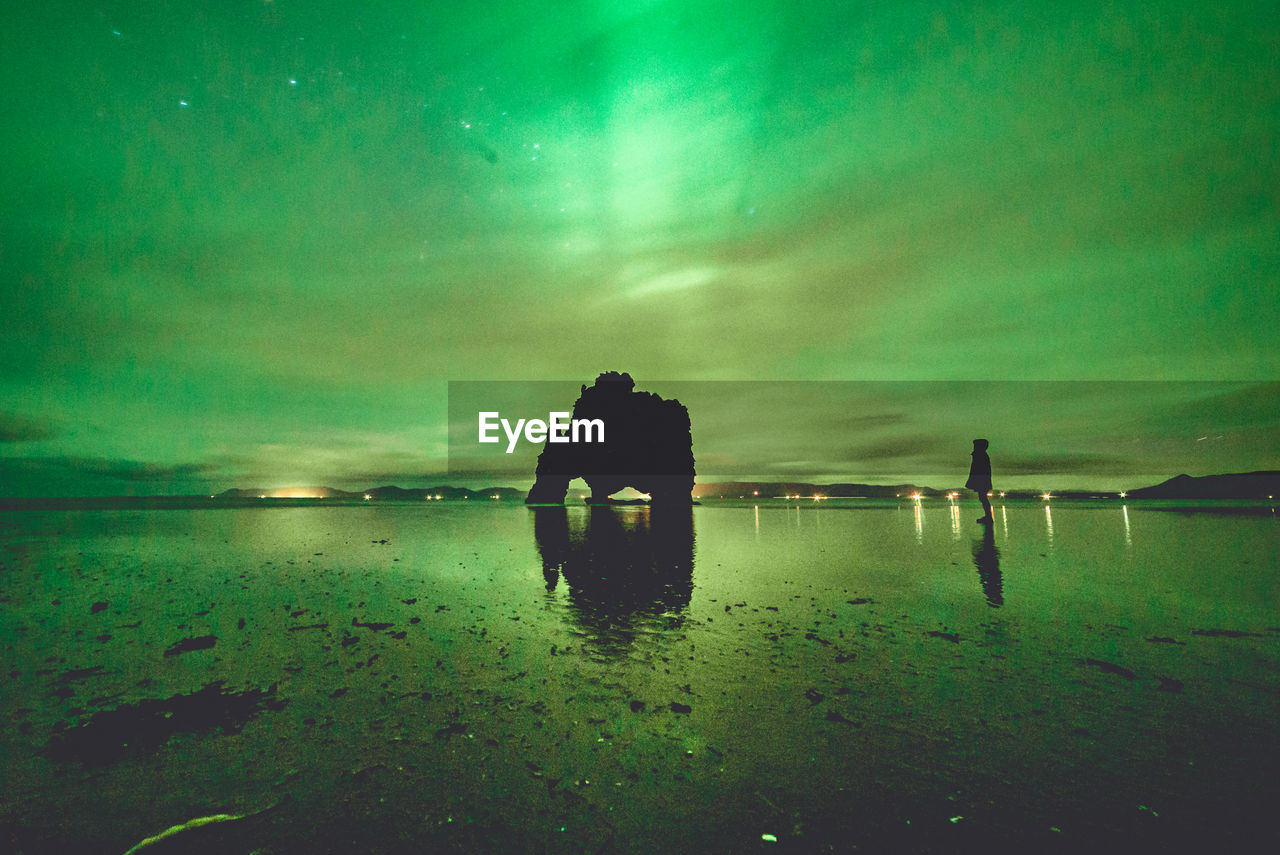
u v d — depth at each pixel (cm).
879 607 532
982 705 302
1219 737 260
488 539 1228
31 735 275
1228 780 224
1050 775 231
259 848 191
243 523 1728
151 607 555
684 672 364
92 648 420
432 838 197
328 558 913
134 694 330
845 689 330
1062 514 1811
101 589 644
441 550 1024
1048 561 781
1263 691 312
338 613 531
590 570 785
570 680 352
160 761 250
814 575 718
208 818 208
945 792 221
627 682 348
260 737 274
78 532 1371
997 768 238
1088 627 446
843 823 203
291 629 474
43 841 193
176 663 387
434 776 238
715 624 483
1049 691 319
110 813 211
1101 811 205
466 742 269
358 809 214
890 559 845
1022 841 190
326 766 247
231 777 237
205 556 934
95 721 292
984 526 1395
